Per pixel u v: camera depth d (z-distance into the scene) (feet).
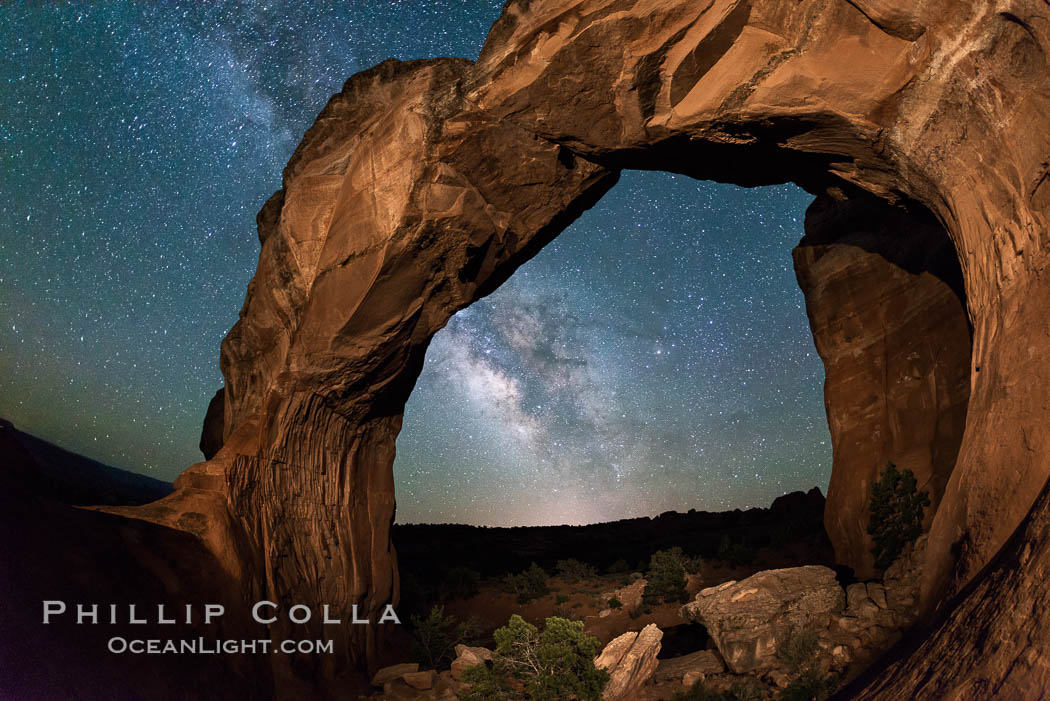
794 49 27.61
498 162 36.32
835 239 47.57
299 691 36.50
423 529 103.24
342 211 40.34
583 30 31.94
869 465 43.16
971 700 13.47
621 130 33.94
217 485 38.04
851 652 31.60
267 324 45.32
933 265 42.09
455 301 41.22
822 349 47.62
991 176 23.94
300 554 41.09
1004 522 19.97
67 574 27.04
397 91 40.22
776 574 37.19
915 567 35.19
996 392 22.12
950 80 24.25
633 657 34.83
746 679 33.35
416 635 51.11
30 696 21.44
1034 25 21.04
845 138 28.58
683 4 30.14
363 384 43.04
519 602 63.10
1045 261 21.53
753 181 37.11
